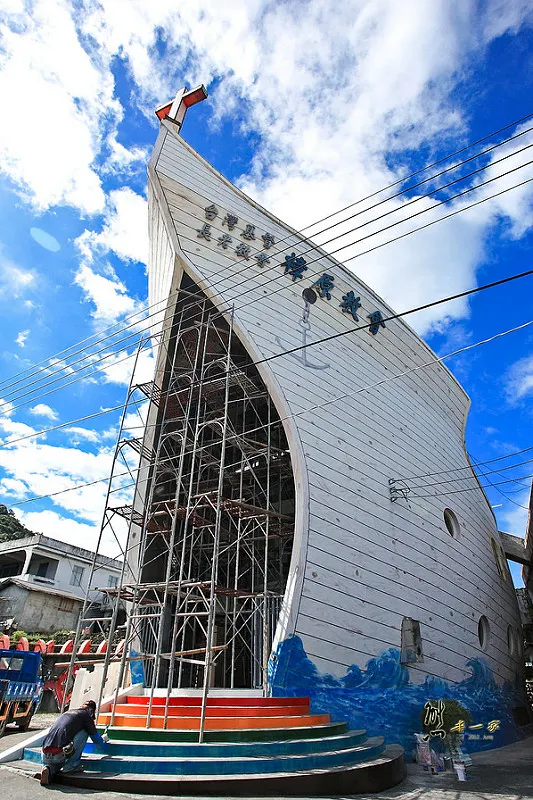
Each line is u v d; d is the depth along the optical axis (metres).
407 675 12.48
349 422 15.31
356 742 9.21
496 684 16.77
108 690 12.15
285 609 11.11
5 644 16.42
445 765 10.76
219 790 6.45
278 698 9.91
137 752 7.47
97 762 6.99
